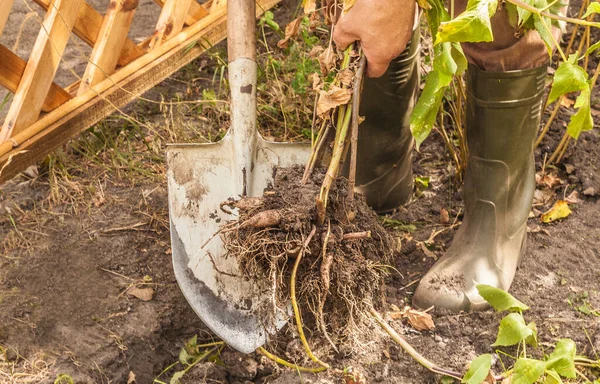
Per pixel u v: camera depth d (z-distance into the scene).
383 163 2.12
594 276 1.98
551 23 1.58
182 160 1.82
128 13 2.37
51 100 2.26
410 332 1.83
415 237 2.13
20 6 3.28
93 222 2.16
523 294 1.93
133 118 2.54
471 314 1.85
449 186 2.32
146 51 2.60
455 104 2.32
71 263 2.02
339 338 1.70
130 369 1.79
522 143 1.85
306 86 2.54
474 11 1.23
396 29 1.40
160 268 2.03
